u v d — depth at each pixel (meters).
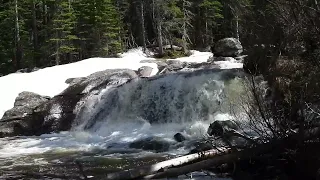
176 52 30.14
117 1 34.84
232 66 21.02
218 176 6.29
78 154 10.44
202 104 13.77
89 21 32.00
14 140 13.81
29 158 10.17
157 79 15.74
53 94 17.92
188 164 5.86
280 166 5.74
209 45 33.47
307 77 5.93
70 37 28.97
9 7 34.12
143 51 31.23
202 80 14.14
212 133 9.42
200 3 34.28
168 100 14.75
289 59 6.58
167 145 10.48
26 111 16.12
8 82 18.59
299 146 5.37
